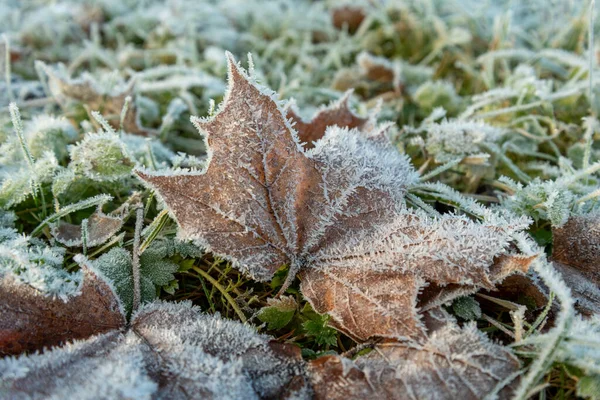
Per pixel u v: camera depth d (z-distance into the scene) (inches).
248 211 11.2
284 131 11.2
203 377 10.1
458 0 20.1
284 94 16.4
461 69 18.2
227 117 11.0
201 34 19.5
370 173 11.6
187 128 16.1
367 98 17.7
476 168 13.6
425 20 19.2
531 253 10.9
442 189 12.7
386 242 11.2
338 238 11.5
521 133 15.0
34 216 12.7
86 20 20.6
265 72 19.1
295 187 11.4
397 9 20.1
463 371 10.2
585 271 11.9
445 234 11.0
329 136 11.7
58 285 10.8
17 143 13.4
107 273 11.5
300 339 11.6
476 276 10.7
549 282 10.5
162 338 10.6
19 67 18.0
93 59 18.2
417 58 19.4
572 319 10.2
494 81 17.3
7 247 11.3
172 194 11.0
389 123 12.6
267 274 11.4
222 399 10.0
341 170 11.5
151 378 10.2
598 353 10.2
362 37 20.0
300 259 11.5
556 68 16.8
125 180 13.0
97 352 10.5
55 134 13.5
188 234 11.0
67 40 20.2
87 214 12.9
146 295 11.5
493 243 10.8
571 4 18.0
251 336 10.8
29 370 10.2
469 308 11.0
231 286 12.0
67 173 12.5
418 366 10.3
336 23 20.9
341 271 11.2
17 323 10.7
